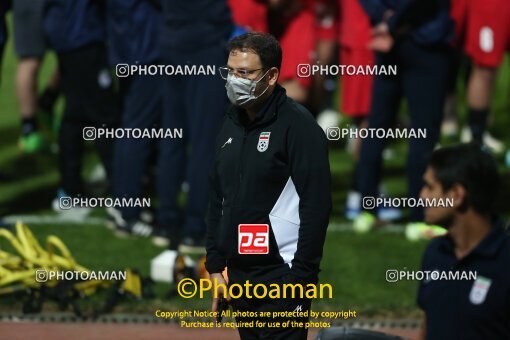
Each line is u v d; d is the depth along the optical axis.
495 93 41.84
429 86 25.14
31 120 33.38
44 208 29.08
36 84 33.03
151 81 25.53
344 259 24.94
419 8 24.75
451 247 11.93
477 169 11.60
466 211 11.72
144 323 21.11
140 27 25.28
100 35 26.75
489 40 28.78
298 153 14.40
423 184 25.81
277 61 14.53
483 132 29.95
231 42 14.53
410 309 21.67
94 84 26.92
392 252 25.50
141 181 26.25
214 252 15.61
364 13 27.78
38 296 21.55
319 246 14.52
